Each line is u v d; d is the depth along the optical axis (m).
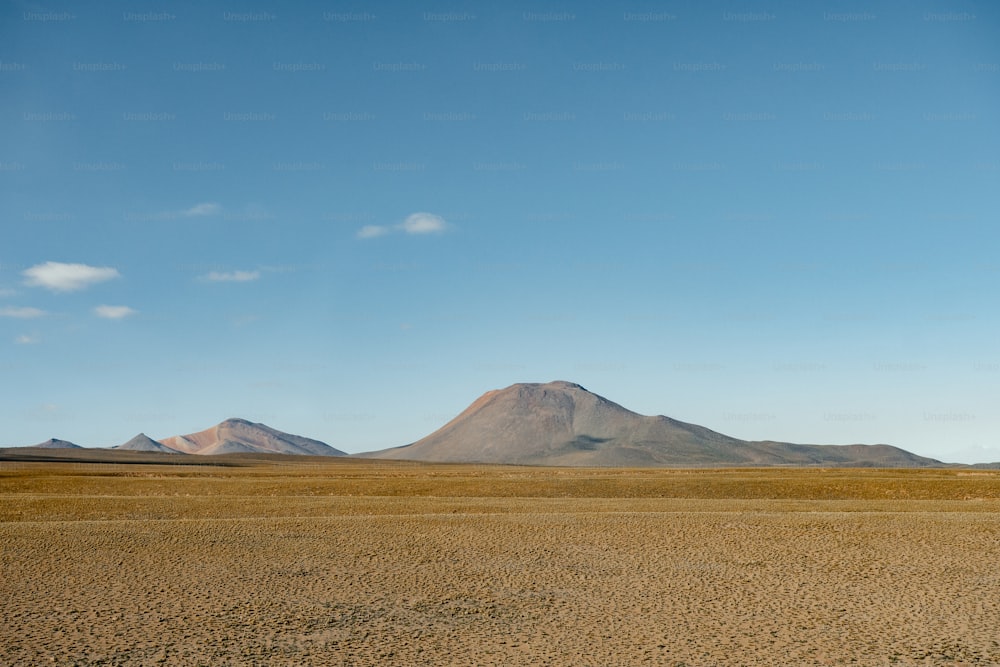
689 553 39.12
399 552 39.69
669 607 29.12
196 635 25.56
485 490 78.81
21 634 25.55
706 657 23.27
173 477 108.75
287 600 30.25
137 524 48.38
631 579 33.75
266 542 42.34
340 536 44.03
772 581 33.16
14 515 56.22
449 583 33.09
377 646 24.48
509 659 23.17
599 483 83.69
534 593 31.38
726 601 29.94
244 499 66.50
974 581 32.69
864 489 76.25
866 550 39.22
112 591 31.64
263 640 25.06
